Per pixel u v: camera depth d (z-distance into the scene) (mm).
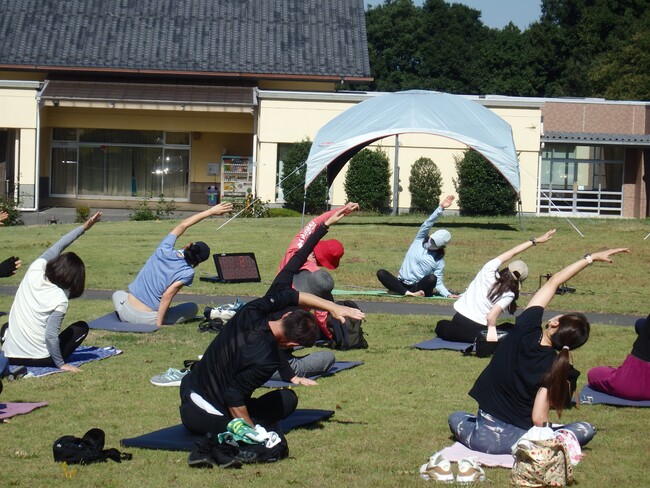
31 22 41219
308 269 10688
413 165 35594
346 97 36031
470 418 7102
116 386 8859
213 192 40062
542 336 6824
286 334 6562
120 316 12250
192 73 39406
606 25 63188
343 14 43406
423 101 25969
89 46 40562
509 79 66062
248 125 39094
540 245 23234
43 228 26188
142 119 38969
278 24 42469
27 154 36469
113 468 6379
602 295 16312
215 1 43438
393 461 6613
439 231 15547
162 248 12188
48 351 9383
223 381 6602
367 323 12859
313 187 35062
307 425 7562
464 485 6035
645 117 39844
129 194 41031
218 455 6410
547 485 5992
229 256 16922
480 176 34812
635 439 7305
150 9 42719
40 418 7699
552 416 8031
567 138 35656
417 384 9148
